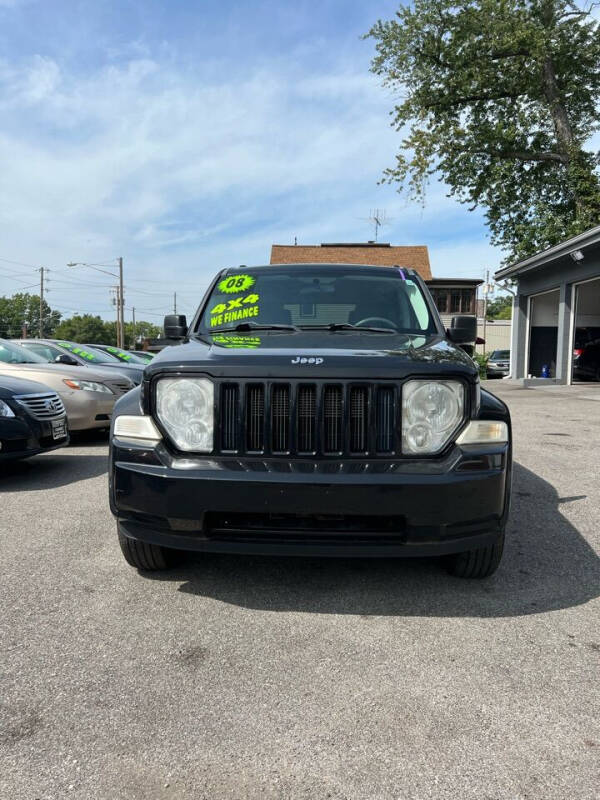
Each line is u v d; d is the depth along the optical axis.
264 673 2.31
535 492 5.10
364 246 43.91
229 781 1.74
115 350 13.67
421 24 22.38
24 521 4.30
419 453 2.72
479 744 1.90
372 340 3.36
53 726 1.99
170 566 3.30
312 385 2.73
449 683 2.24
